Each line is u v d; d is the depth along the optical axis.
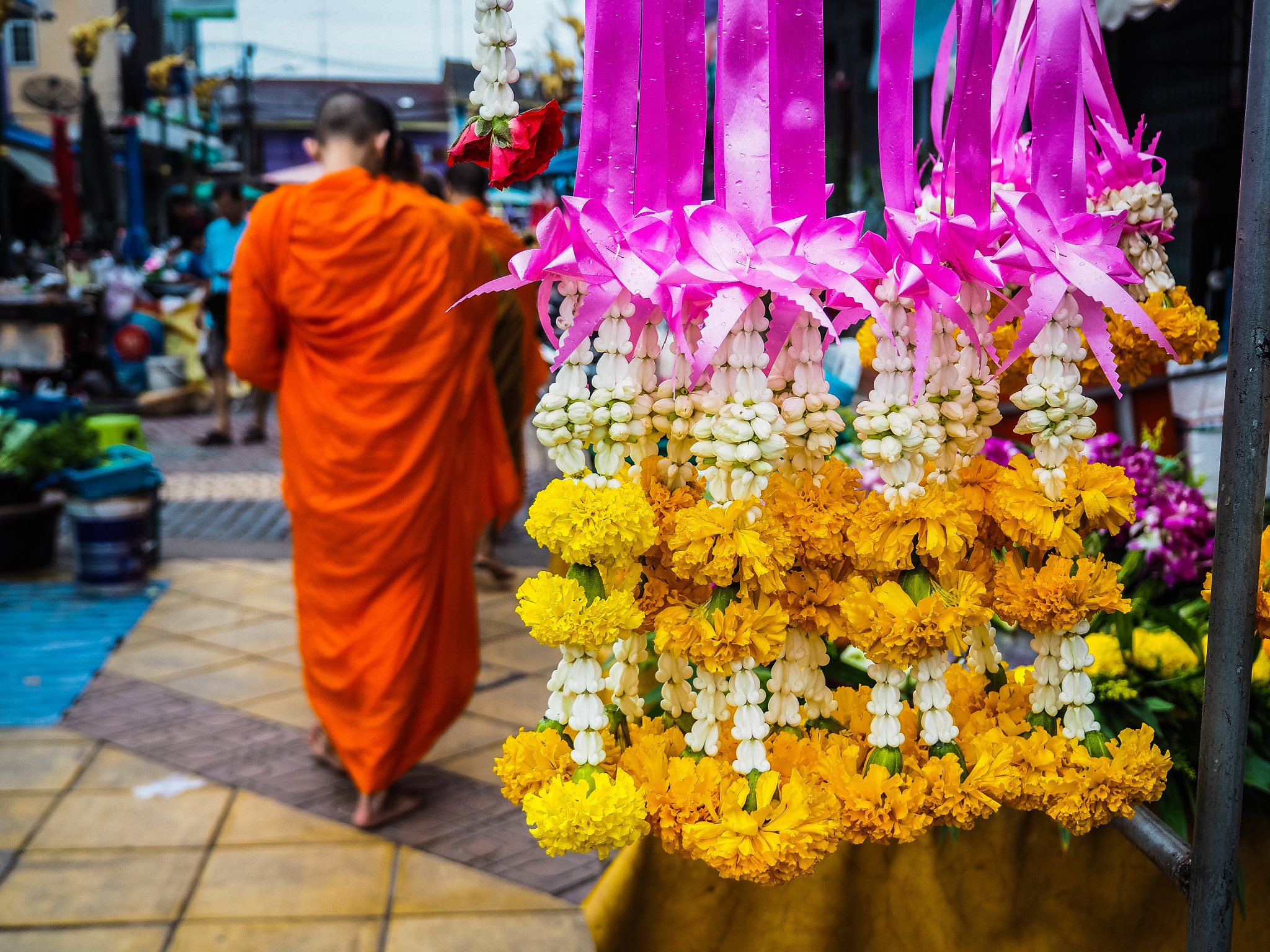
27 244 19.17
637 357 1.04
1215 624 0.98
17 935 2.40
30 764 3.25
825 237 0.96
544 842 0.95
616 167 1.02
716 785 0.98
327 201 2.59
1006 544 1.12
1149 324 0.95
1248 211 0.93
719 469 0.97
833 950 1.43
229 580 5.19
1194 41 4.39
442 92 27.41
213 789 3.10
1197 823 1.01
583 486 0.96
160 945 2.37
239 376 2.81
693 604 1.05
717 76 0.98
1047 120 1.02
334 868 2.69
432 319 2.65
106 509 4.96
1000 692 1.21
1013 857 1.44
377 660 2.73
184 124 22.98
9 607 4.77
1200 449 3.24
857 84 6.54
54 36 23.16
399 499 2.66
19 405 5.77
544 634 0.95
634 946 1.45
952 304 0.97
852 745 1.06
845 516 0.98
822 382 0.99
